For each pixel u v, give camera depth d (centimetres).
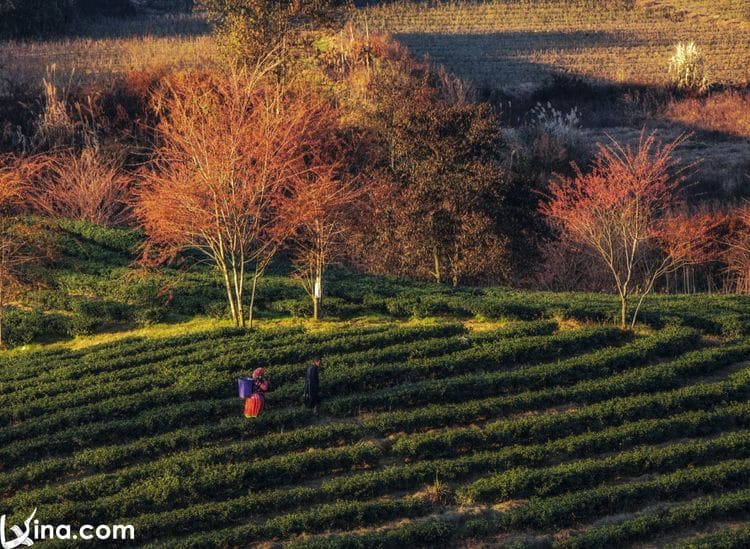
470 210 18100
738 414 10769
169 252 15575
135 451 9969
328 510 8794
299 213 14100
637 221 14050
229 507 8869
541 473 9388
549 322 13712
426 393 11162
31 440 10338
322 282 16038
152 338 13688
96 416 10775
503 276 19012
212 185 13788
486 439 10169
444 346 12612
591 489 9394
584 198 17500
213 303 15288
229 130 14800
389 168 19850
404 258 18575
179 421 10656
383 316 14938
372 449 9888
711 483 9400
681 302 15375
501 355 12238
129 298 15888
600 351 12600
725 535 8312
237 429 10425
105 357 12825
